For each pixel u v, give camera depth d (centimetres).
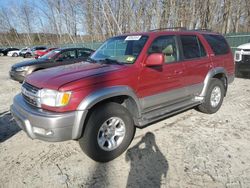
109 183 283
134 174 298
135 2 2617
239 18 2484
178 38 418
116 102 346
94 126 306
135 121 360
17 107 328
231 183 276
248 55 828
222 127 433
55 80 299
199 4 2356
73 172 306
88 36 3772
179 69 405
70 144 379
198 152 344
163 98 389
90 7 3350
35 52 2759
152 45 371
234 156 331
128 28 2736
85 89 293
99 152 316
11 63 2088
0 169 315
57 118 278
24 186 280
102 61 385
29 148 370
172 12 2295
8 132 430
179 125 443
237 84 808
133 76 338
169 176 292
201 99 466
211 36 497
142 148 359
